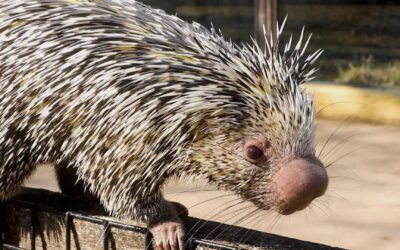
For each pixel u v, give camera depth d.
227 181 1.27
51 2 1.30
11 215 1.32
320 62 4.13
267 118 1.25
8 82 1.29
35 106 1.28
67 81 1.26
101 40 1.27
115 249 1.26
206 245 1.22
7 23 1.30
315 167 1.24
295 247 1.20
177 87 1.25
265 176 1.25
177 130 1.25
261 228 1.90
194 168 1.28
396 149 2.74
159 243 1.27
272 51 1.30
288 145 1.25
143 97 1.25
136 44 1.27
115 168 1.26
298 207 1.24
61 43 1.28
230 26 5.12
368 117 3.19
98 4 1.31
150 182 1.27
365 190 2.29
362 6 5.36
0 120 1.30
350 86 3.52
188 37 1.29
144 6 1.33
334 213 2.09
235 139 1.26
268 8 2.77
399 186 2.33
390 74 3.78
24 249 1.32
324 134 2.97
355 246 1.87
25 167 1.32
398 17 5.13
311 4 5.41
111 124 1.25
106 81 1.25
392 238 1.92
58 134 1.28
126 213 1.28
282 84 1.26
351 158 2.63
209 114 1.25
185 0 5.55
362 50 4.43
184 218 1.30
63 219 1.29
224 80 1.25
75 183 1.34
